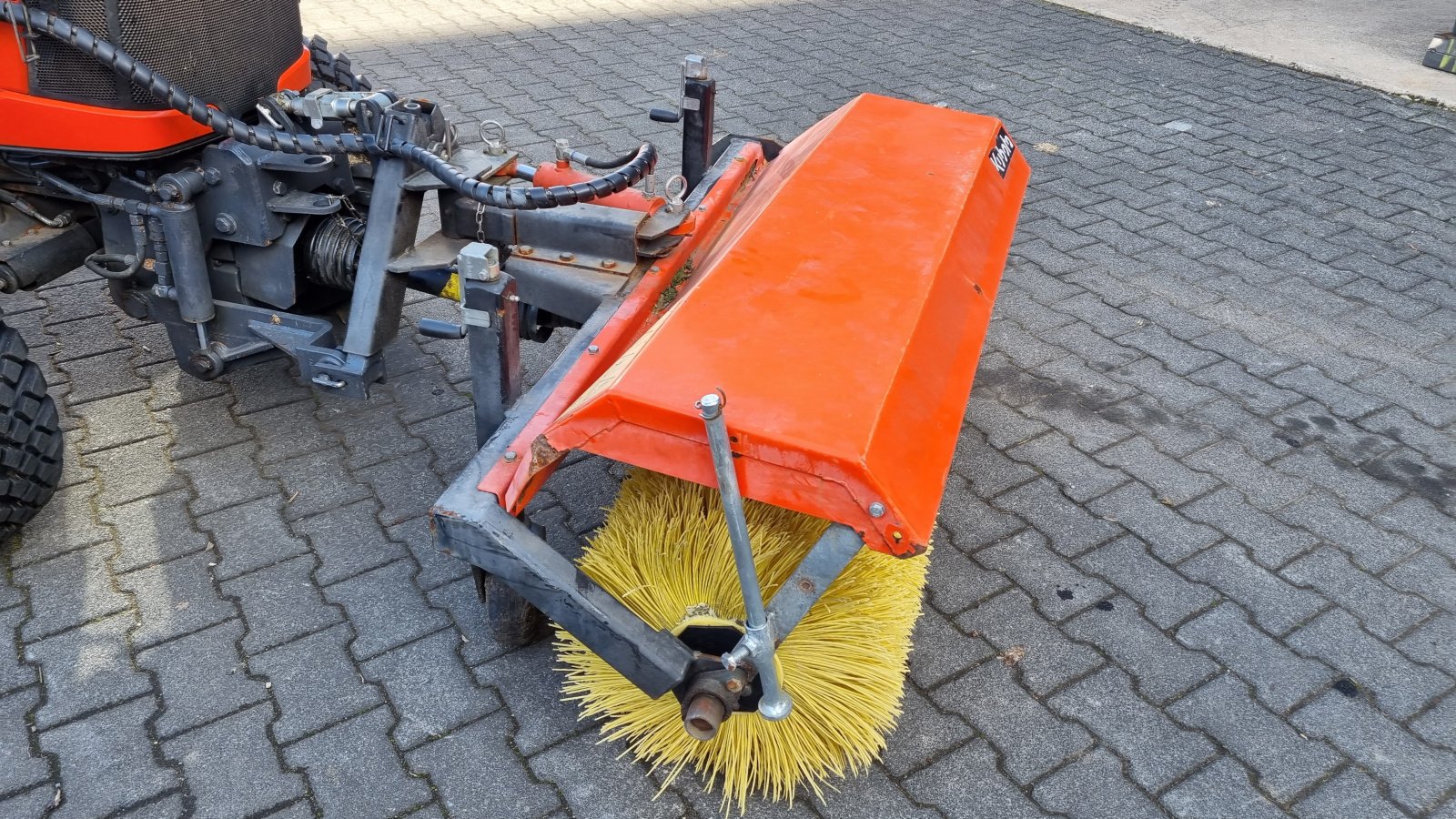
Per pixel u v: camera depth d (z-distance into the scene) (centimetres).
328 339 324
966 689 291
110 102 293
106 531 332
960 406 245
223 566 321
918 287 258
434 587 317
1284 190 595
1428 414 412
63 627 299
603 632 232
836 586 253
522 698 283
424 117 312
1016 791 263
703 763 260
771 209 289
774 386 219
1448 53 769
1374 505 363
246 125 308
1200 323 468
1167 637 309
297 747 267
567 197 283
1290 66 783
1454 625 316
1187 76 761
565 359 272
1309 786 267
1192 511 358
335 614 306
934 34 836
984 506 358
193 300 318
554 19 833
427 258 315
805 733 248
